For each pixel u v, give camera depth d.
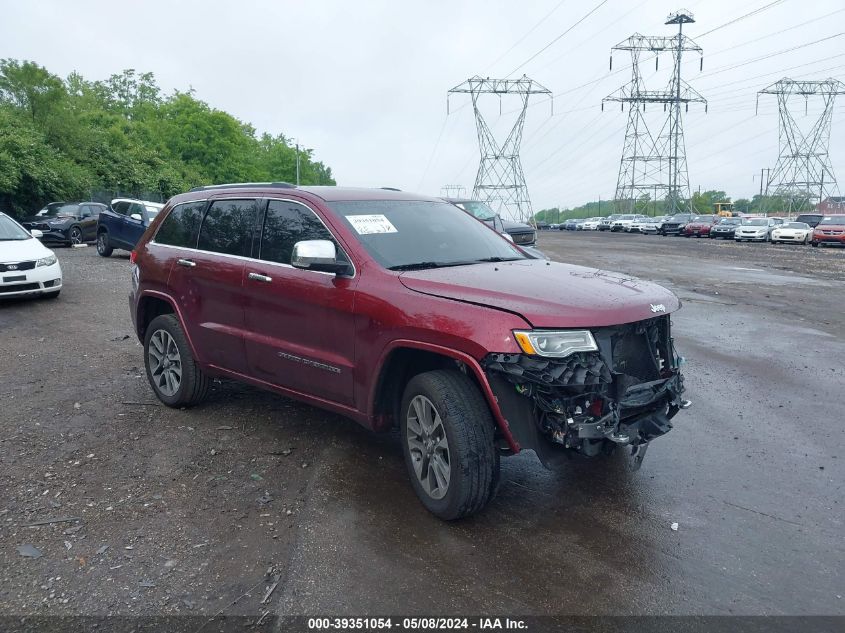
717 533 3.64
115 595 3.03
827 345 8.38
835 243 32.97
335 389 4.25
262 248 4.78
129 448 4.74
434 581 3.15
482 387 3.46
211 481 4.22
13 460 4.48
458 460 3.50
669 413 3.94
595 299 3.55
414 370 4.17
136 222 17.86
